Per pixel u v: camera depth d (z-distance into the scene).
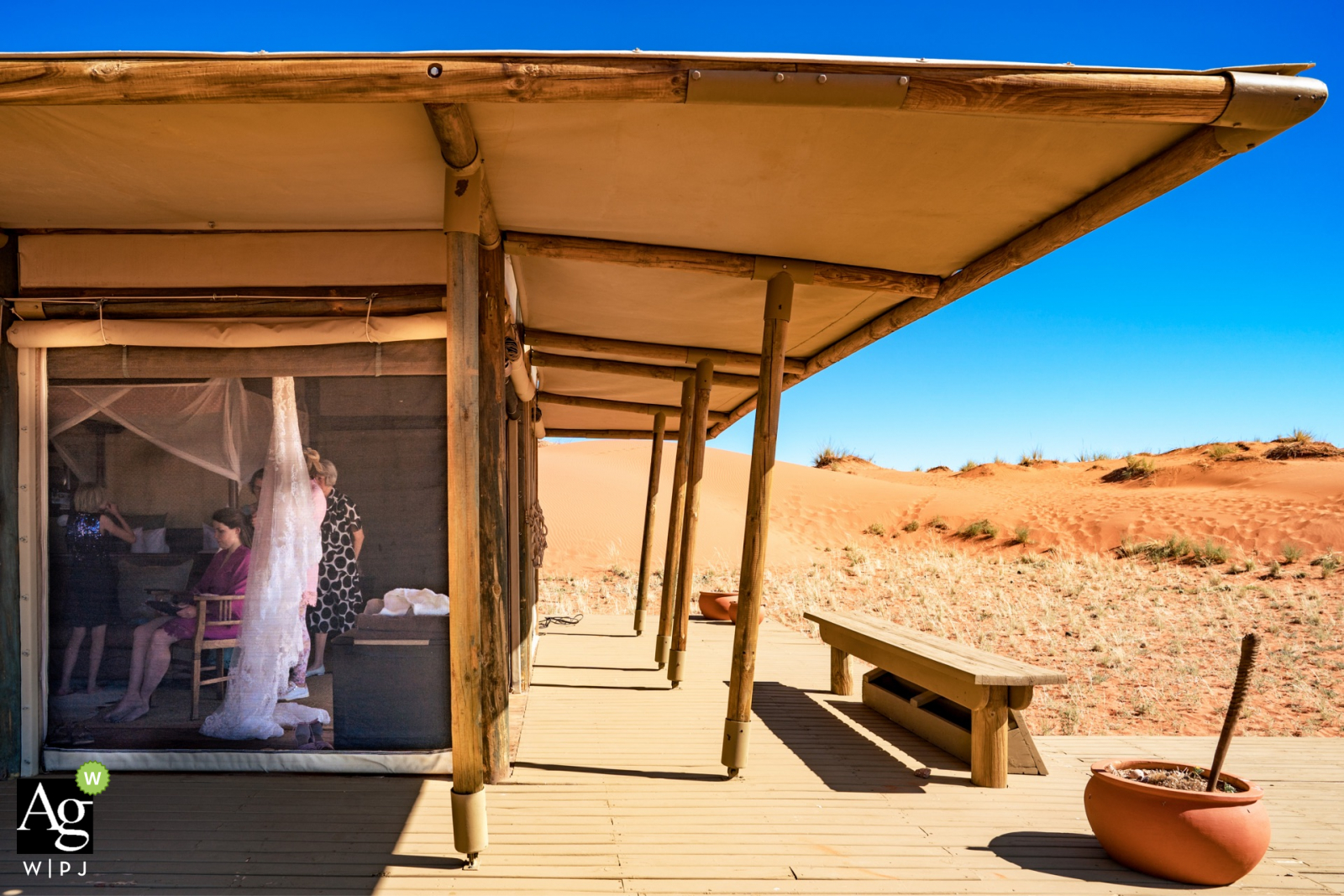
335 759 4.29
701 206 4.08
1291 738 5.74
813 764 4.87
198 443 4.33
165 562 4.32
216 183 3.71
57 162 3.47
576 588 16.20
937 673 4.98
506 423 6.64
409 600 4.34
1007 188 3.74
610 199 4.05
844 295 5.33
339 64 2.72
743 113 3.14
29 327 4.20
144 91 2.70
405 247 4.36
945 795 4.38
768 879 3.29
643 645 9.03
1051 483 35.25
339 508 4.34
